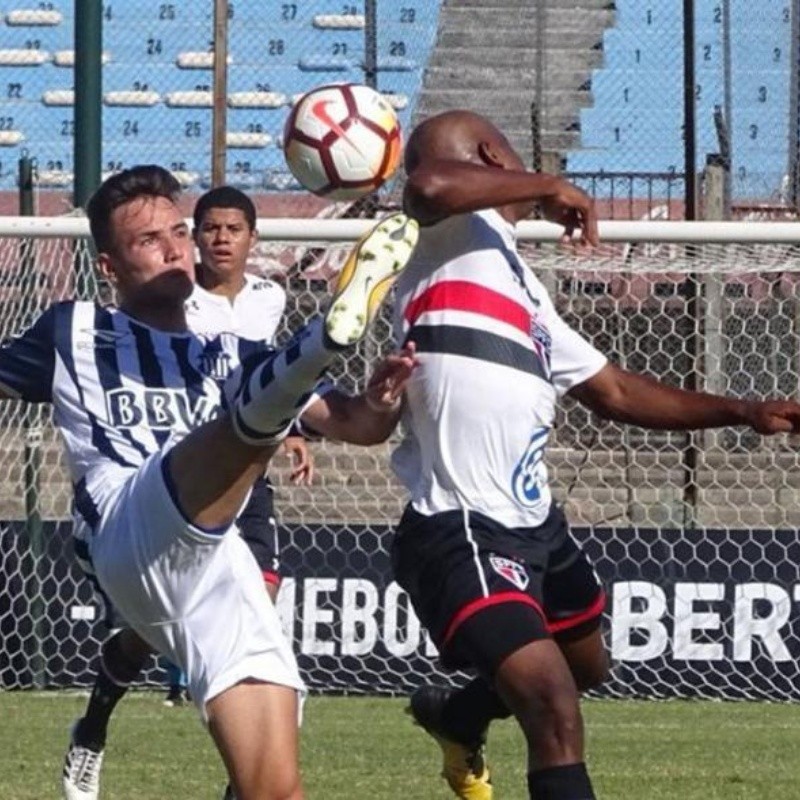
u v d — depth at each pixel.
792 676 23.73
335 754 17.97
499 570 10.36
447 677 23.78
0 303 24.80
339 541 23.92
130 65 40.44
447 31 41.03
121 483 9.70
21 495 26.41
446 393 10.68
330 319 8.20
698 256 24.70
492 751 18.31
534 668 9.94
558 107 39.97
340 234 21.58
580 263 24.31
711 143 36.94
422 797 15.16
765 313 28.00
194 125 40.53
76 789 14.05
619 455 28.22
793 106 35.22
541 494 10.87
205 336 10.31
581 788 9.70
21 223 21.33
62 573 24.25
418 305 10.84
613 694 23.81
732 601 23.81
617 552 23.94
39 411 23.95
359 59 40.31
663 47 37.47
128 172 10.17
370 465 28.02
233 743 9.05
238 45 40.25
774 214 35.12
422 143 11.09
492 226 11.05
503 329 10.79
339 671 23.89
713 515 27.59
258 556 15.41
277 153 40.38
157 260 10.05
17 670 24.11
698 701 23.61
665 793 15.48
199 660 9.24
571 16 40.62
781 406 11.16
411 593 10.73
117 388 10.02
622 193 35.91
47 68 42.59
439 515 10.61
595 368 11.33
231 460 8.84
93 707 13.98
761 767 17.28
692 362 27.06
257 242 21.62
